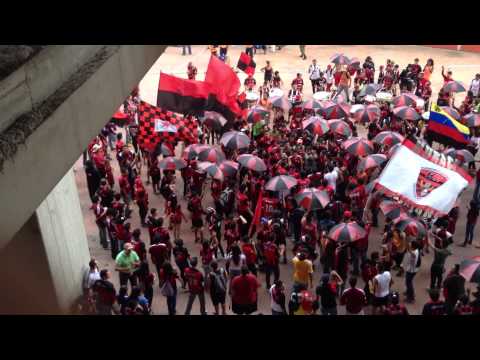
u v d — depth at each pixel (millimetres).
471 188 20766
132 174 19062
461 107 24172
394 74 29469
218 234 15359
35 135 6000
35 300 13086
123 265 13125
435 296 11539
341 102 22438
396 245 14672
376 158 17516
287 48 37938
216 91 18938
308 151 19406
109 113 7973
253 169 17094
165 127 18438
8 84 5672
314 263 15906
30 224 12125
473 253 16844
